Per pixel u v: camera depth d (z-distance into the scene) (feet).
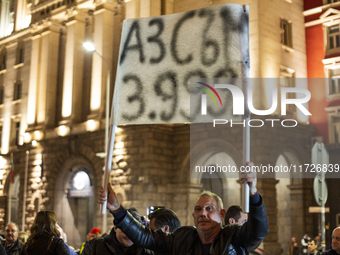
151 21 13.69
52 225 18.08
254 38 81.05
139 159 84.17
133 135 85.81
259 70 79.51
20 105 124.47
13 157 121.39
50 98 111.86
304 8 93.25
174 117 13.01
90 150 95.40
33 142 109.50
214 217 11.73
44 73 114.32
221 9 12.82
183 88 13.01
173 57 13.24
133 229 12.39
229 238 11.55
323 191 30.12
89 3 104.78
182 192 84.23
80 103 105.40
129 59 13.74
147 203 81.97
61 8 112.57
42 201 106.01
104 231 74.79
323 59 88.79
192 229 12.48
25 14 133.59
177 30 13.34
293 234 78.84
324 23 89.92
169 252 12.57
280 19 86.94
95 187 93.04
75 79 105.70
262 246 72.59
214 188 84.89
